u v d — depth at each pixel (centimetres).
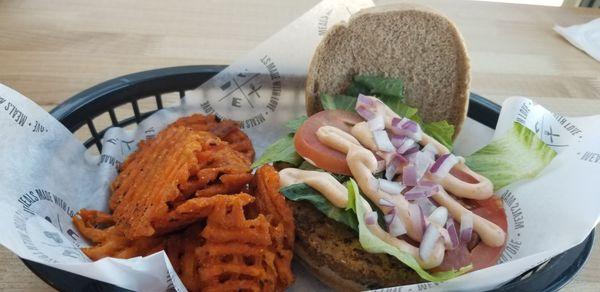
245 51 42
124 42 41
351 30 29
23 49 39
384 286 23
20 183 23
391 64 31
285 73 32
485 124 33
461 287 21
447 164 26
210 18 46
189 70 32
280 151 28
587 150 25
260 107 33
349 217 23
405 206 23
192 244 25
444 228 23
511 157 27
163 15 46
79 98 29
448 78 31
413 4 29
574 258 22
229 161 26
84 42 41
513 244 25
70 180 27
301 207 25
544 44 48
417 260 22
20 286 24
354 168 24
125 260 19
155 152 27
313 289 26
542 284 21
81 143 28
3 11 43
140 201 24
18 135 24
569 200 24
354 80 31
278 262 24
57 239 22
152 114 32
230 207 23
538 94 41
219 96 32
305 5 50
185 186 24
